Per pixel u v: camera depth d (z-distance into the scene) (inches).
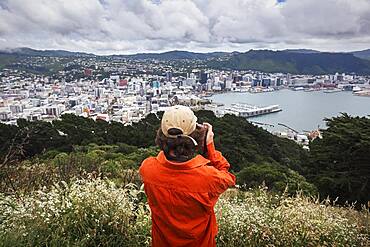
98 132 1445.6
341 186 606.2
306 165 753.0
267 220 133.7
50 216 111.5
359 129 664.4
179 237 66.1
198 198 64.1
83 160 250.4
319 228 135.1
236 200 157.2
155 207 67.6
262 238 123.9
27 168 191.0
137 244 113.3
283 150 1539.1
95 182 130.7
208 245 67.9
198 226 65.7
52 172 184.2
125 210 120.8
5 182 160.9
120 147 1053.2
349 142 641.0
